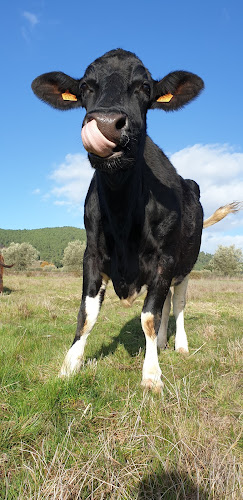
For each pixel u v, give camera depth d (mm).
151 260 2123
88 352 2465
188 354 2670
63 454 1264
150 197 2102
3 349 2379
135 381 1978
